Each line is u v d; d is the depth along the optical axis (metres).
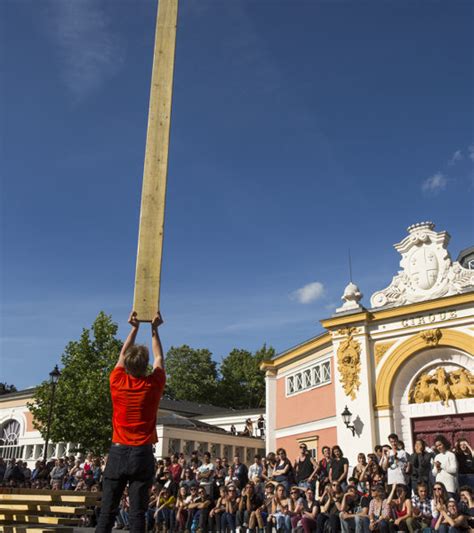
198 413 47.47
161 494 16.00
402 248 20.72
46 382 30.92
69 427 29.25
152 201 5.18
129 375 4.16
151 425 4.11
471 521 10.88
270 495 14.16
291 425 25.58
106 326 31.95
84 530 13.06
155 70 5.66
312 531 12.53
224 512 14.53
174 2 5.92
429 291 19.56
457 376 18.41
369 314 20.36
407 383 19.45
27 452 40.59
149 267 4.95
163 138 5.42
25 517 7.04
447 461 12.05
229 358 64.88
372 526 11.43
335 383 20.70
